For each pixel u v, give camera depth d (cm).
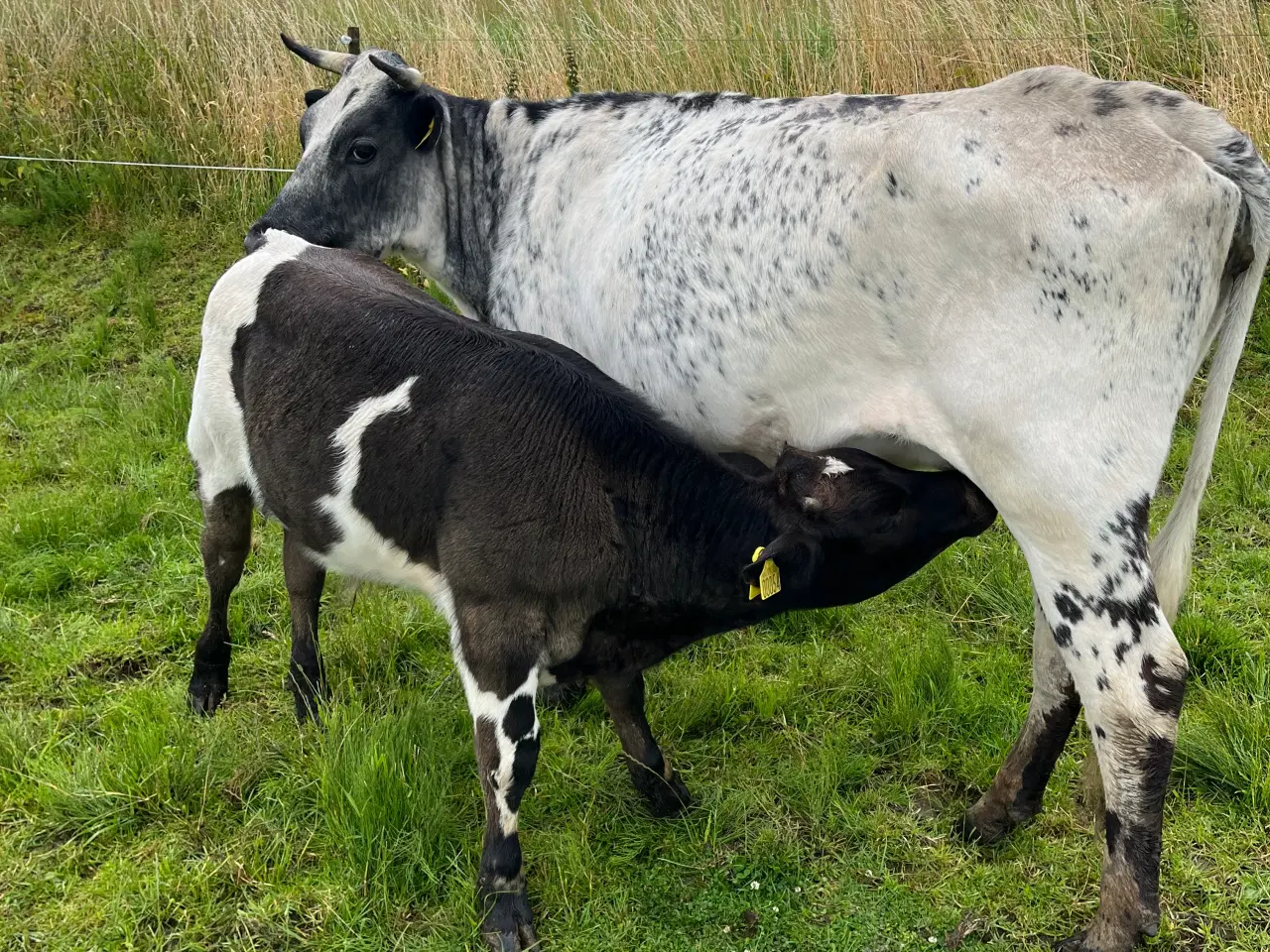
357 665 425
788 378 322
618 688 346
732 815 354
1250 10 685
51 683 418
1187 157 273
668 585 314
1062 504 282
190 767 364
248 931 317
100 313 695
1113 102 286
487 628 311
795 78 714
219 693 411
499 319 415
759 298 320
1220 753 352
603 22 764
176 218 770
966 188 283
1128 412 279
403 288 379
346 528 345
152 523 516
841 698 406
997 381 285
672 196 344
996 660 415
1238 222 283
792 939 313
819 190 308
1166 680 277
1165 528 304
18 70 837
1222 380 295
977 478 296
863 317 303
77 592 473
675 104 375
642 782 357
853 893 326
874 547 305
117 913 320
